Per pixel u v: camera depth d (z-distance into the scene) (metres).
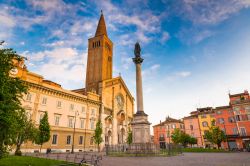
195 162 21.39
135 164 19.58
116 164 19.66
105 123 67.75
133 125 37.03
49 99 51.03
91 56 86.62
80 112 59.22
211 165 18.39
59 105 53.38
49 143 48.56
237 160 23.88
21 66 45.22
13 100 14.72
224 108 74.69
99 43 87.25
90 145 59.84
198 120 81.69
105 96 70.94
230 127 71.56
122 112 77.19
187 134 76.69
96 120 64.31
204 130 79.00
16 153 32.06
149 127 37.16
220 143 67.56
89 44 89.62
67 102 55.91
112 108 73.69
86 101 61.91
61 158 28.42
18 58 15.02
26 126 33.97
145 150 33.62
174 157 29.30
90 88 74.50
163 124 96.81
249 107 68.75
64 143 52.19
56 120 51.62
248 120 67.94
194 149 54.84
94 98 65.75
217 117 75.94
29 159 22.31
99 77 80.44
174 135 76.44
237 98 72.88
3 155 14.42
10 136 14.38
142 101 38.72
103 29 94.38
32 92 47.31
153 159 25.62
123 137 76.75
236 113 70.88
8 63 14.09
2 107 12.66
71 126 55.28
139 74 40.62
